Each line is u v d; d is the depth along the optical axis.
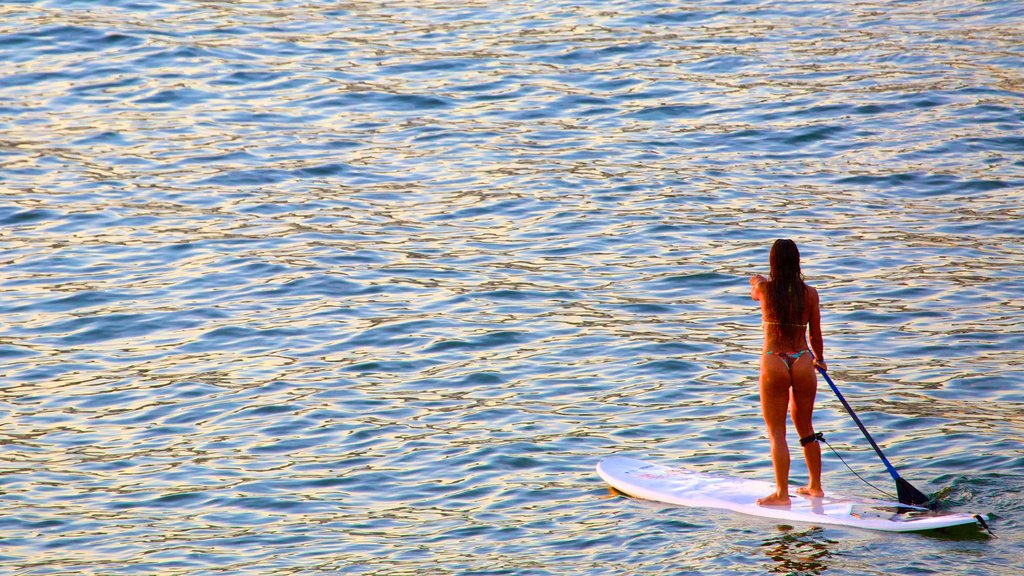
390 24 97.38
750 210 59.59
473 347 44.12
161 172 65.31
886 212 58.75
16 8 95.19
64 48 86.38
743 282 50.59
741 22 96.62
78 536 30.45
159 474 34.34
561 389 40.19
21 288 50.31
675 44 90.81
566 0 104.56
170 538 30.23
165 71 82.69
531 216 59.50
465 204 61.31
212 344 44.75
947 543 27.84
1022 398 38.03
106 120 73.31
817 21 96.44
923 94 76.94
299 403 39.31
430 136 72.25
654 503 31.31
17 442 36.66
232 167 66.31
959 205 59.28
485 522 30.61
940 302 47.38
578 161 67.50
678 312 47.47
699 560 27.27
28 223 57.91
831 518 29.41
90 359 43.53
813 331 30.81
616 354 43.22
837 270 51.44
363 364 42.62
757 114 74.75
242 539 30.08
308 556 28.95
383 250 55.03
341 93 79.88
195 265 53.12
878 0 102.88
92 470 34.69
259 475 34.09
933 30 92.25
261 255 54.28
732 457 34.59
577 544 28.83
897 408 37.53
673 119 74.56
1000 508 29.84
